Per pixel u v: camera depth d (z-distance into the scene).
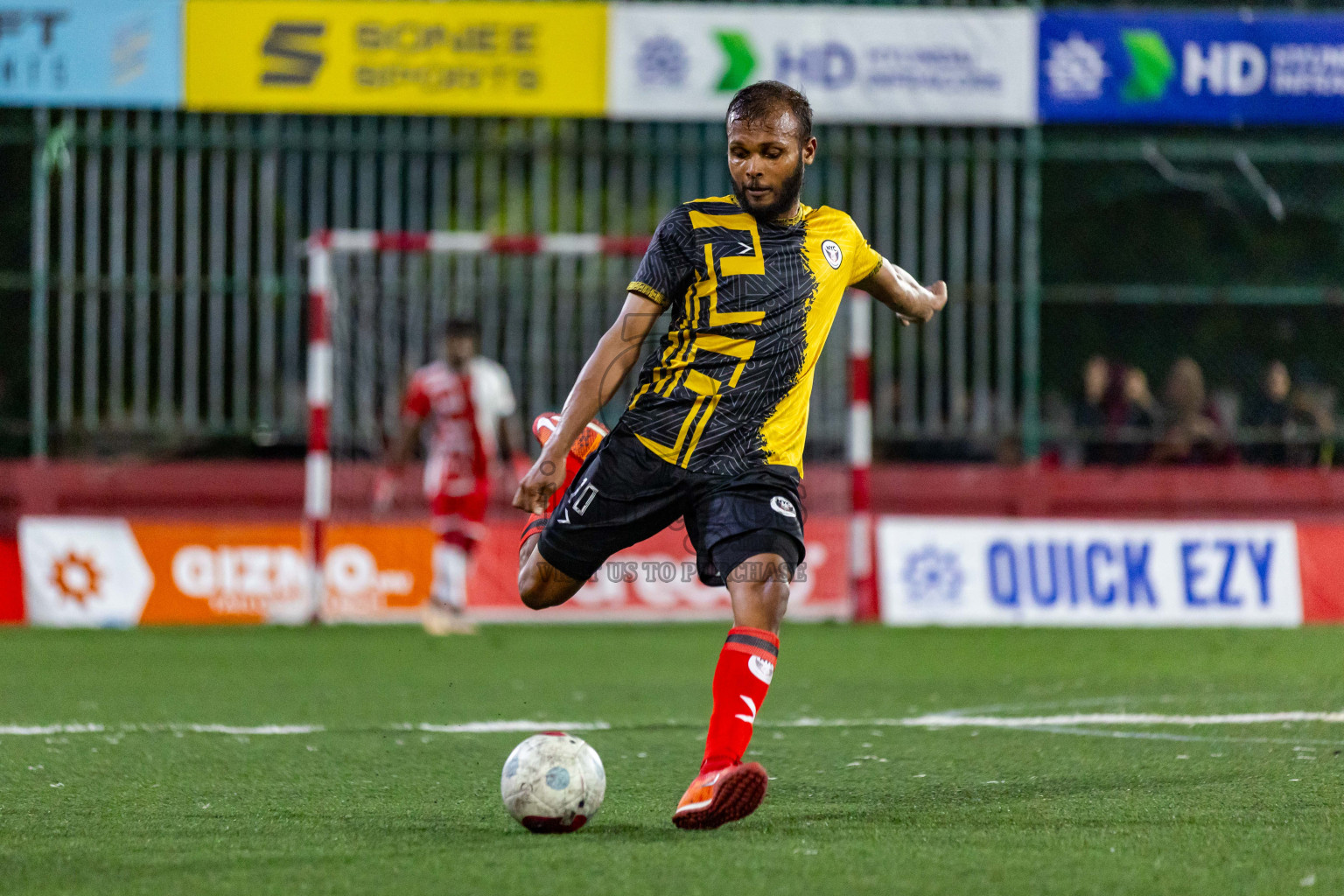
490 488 39.94
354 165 47.25
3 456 45.16
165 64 40.06
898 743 19.41
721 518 13.82
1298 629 38.91
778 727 20.98
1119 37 40.69
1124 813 14.41
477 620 40.41
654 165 45.72
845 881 11.47
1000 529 41.03
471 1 39.94
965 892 11.14
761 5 40.44
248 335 42.72
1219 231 49.53
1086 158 46.09
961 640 35.59
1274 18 40.75
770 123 13.88
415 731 20.86
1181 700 24.03
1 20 39.84
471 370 37.03
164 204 41.91
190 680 27.53
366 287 42.72
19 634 37.03
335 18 40.00
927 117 40.62
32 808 14.89
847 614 41.03
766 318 13.98
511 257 43.22
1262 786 15.91
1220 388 48.28
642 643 35.38
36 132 40.81
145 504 42.81
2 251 45.84
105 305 45.31
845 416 42.19
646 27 40.16
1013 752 18.56
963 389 43.00
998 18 40.50
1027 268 42.34
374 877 11.70
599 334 43.34
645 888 11.27
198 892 11.23
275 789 16.06
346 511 42.59
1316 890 11.23
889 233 42.59
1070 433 43.28
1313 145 48.97
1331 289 45.19
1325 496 44.06
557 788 13.38
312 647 34.12
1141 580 40.69
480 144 41.97
